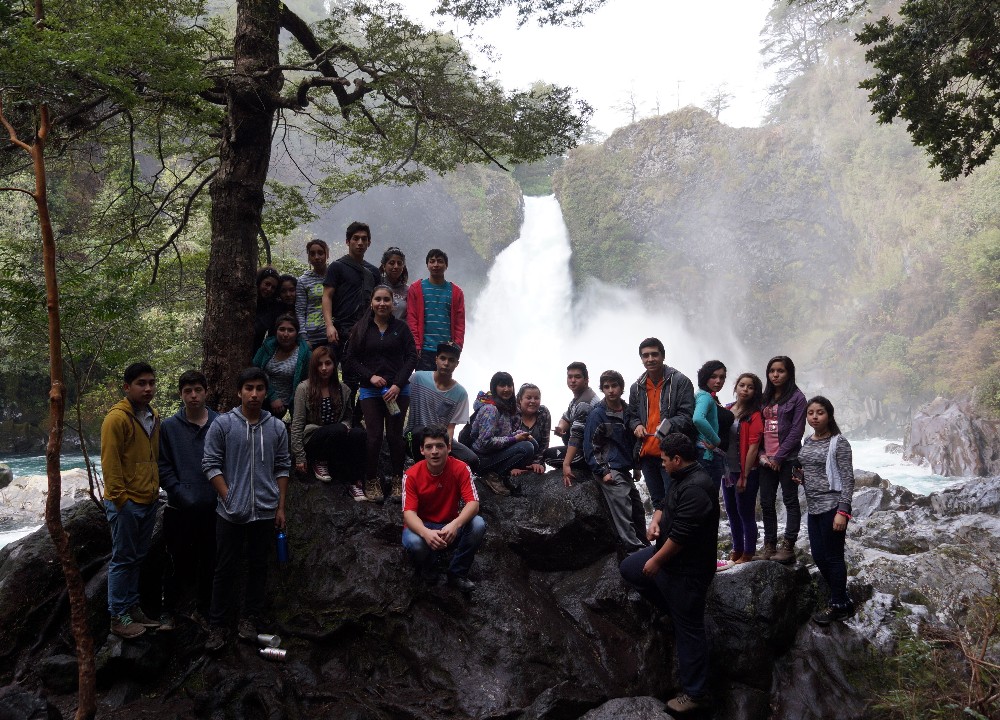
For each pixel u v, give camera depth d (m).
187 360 12.24
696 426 5.79
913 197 33.72
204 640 4.99
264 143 6.77
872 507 9.48
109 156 9.39
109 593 4.80
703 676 4.92
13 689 4.80
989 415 24.03
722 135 42.06
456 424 6.11
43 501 14.88
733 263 41.38
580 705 4.79
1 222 12.10
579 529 5.91
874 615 5.79
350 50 7.28
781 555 6.06
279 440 5.07
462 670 4.93
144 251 8.60
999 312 27.42
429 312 6.52
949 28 6.64
